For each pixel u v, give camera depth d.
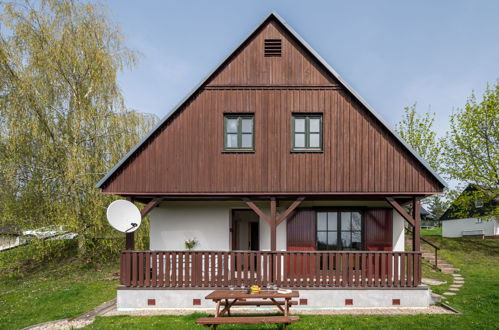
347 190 9.77
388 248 11.37
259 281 9.36
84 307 9.95
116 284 13.04
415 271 9.30
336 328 7.45
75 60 15.74
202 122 10.10
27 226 14.80
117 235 16.19
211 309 9.24
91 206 15.29
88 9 16.33
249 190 9.83
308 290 9.20
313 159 9.90
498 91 20.59
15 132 14.25
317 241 11.52
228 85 10.20
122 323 7.98
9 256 14.84
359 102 10.02
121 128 16.05
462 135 21.92
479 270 15.69
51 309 9.94
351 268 9.34
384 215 11.48
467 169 21.17
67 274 15.34
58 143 15.63
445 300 9.90
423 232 37.78
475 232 27.94
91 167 15.62
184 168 9.95
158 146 10.03
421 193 9.63
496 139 20.67
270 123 10.05
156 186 9.90
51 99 15.78
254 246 14.66
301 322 7.89
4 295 12.02
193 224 11.84
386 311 8.92
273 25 10.45
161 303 9.34
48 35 15.27
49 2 15.70
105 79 16.34
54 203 14.80
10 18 14.92
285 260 9.41
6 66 14.85
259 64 10.29
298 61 10.28
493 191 20.64
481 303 9.48
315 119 10.15
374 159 9.83
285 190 9.81
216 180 9.89
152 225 11.85
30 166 15.23
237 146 10.08
